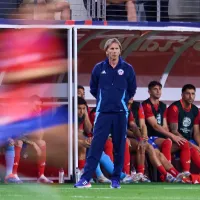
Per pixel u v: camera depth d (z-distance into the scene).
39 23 44.66
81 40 48.72
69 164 45.50
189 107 48.78
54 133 47.06
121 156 38.47
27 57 47.41
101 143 37.81
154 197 34.00
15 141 45.38
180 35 49.38
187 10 50.03
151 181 46.97
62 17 47.91
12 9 47.88
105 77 37.50
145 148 46.56
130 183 45.09
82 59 49.69
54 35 47.03
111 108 37.31
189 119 48.69
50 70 47.53
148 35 49.03
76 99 45.41
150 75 50.81
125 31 47.91
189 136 48.72
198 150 47.78
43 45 47.22
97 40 49.03
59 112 47.25
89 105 49.97
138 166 46.31
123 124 37.62
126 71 37.62
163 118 48.28
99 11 48.38
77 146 45.31
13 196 34.03
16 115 46.50
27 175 46.44
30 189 38.44
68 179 45.62
